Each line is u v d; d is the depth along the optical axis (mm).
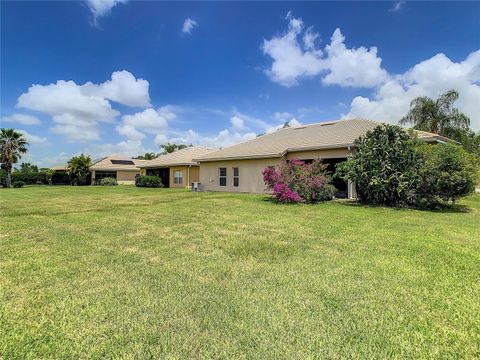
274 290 3564
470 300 3332
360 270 4281
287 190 12781
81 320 2865
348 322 2832
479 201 14570
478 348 2439
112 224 7883
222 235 6543
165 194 19078
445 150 11172
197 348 2416
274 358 2289
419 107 24812
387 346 2459
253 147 21156
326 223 8016
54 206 12195
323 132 18859
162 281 3848
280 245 5664
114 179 39219
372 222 8211
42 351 2391
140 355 2332
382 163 11703
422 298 3375
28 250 5348
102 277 3994
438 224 8016
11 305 3182
